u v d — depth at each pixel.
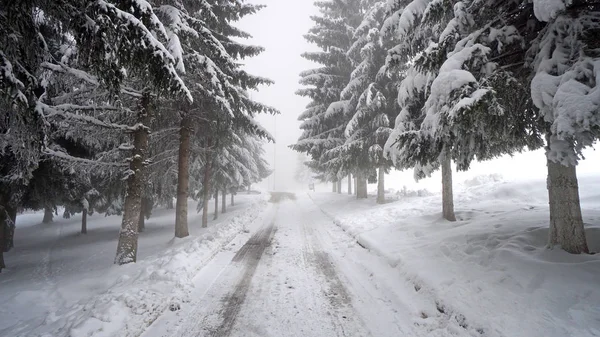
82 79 7.62
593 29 4.73
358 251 9.01
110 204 20.78
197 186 20.59
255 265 7.88
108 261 10.77
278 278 6.85
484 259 5.96
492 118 5.48
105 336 4.05
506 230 7.27
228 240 10.91
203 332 4.48
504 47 5.80
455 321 4.33
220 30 12.31
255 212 20.19
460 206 12.67
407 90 8.59
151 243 13.55
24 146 5.79
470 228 8.23
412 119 9.23
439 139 6.50
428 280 5.61
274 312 5.11
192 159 16.19
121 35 5.07
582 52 4.48
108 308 4.62
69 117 7.76
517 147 8.23
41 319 5.33
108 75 5.56
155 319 4.88
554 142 4.85
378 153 15.15
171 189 16.11
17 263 11.89
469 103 4.77
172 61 5.56
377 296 5.71
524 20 6.12
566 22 4.74
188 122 12.57
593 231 6.24
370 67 16.19
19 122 5.22
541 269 4.92
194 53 8.55
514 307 4.18
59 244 16.94
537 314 3.92
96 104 8.71
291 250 9.53
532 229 6.99
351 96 18.12
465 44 5.94
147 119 9.16
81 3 4.93
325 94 19.09
